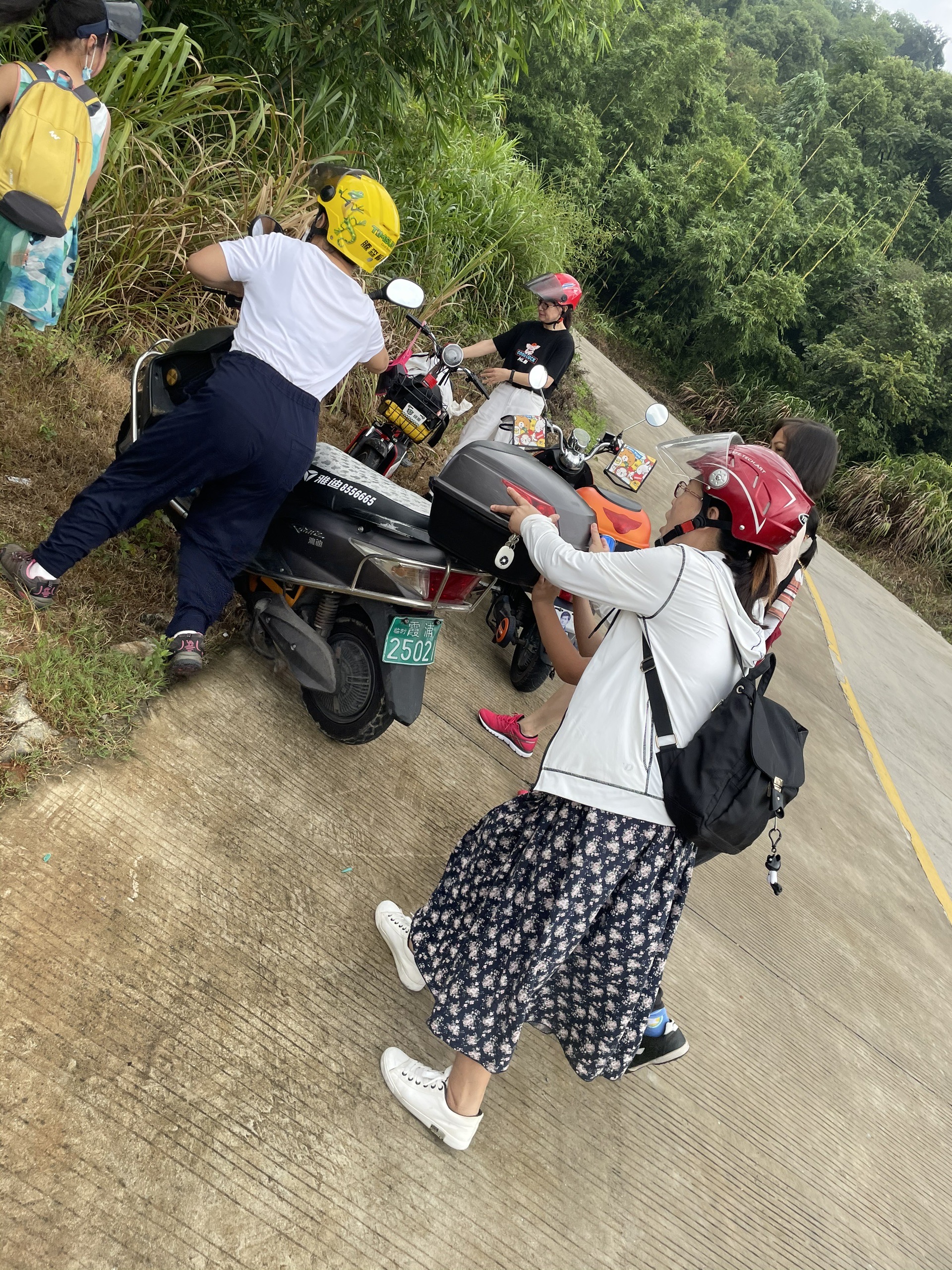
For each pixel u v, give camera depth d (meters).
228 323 4.99
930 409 19.44
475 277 8.27
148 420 3.30
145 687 2.83
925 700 9.38
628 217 20.56
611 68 22.56
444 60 6.04
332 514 3.06
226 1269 1.90
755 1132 3.17
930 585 15.35
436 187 7.80
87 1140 1.93
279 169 5.42
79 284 4.46
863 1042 3.97
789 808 5.55
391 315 6.71
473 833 2.46
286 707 3.32
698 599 2.18
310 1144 2.21
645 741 2.16
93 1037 2.09
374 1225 2.15
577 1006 2.28
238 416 2.72
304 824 2.97
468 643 4.66
